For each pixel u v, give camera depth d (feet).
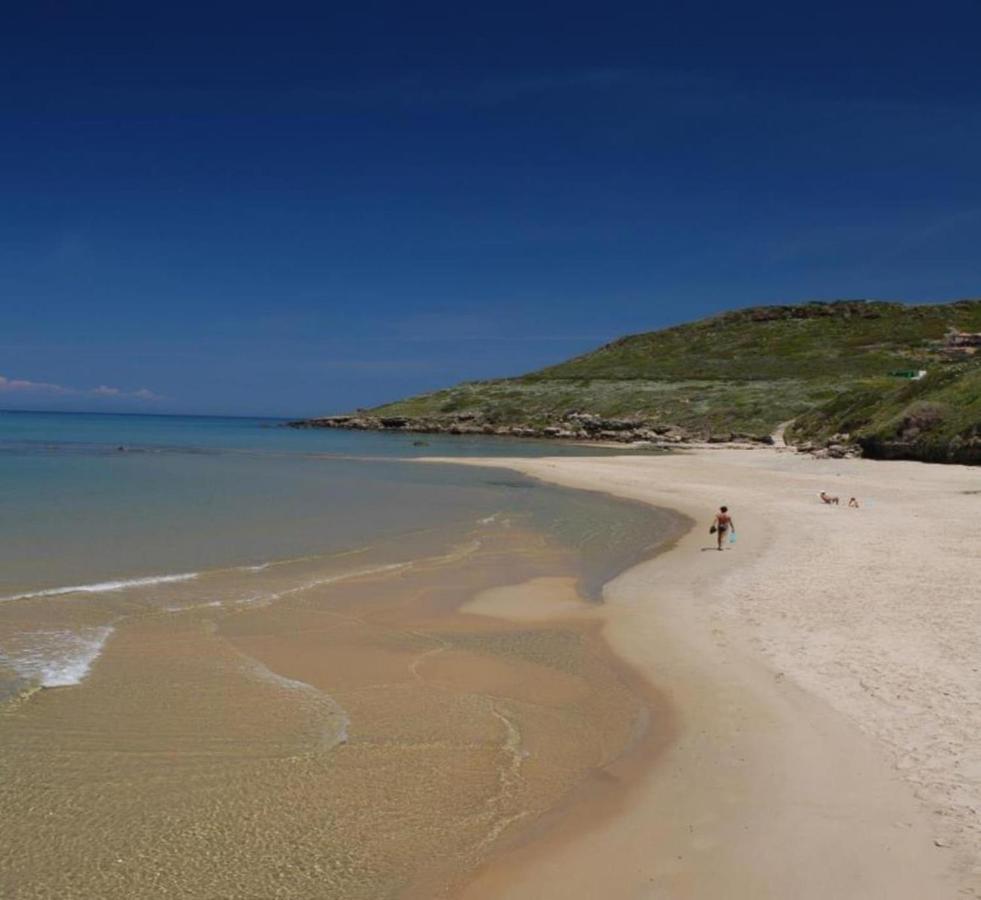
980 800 22.86
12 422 531.91
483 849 21.85
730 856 20.97
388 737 29.45
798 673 34.22
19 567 57.98
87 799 24.54
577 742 29.07
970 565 55.31
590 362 426.51
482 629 44.37
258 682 35.19
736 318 444.55
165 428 425.28
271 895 19.88
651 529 81.41
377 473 149.48
